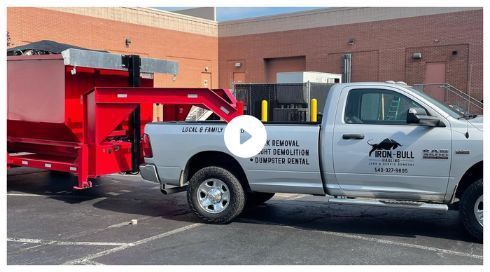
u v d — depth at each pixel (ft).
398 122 21.65
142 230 23.39
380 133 21.58
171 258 19.13
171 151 25.03
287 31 104.94
